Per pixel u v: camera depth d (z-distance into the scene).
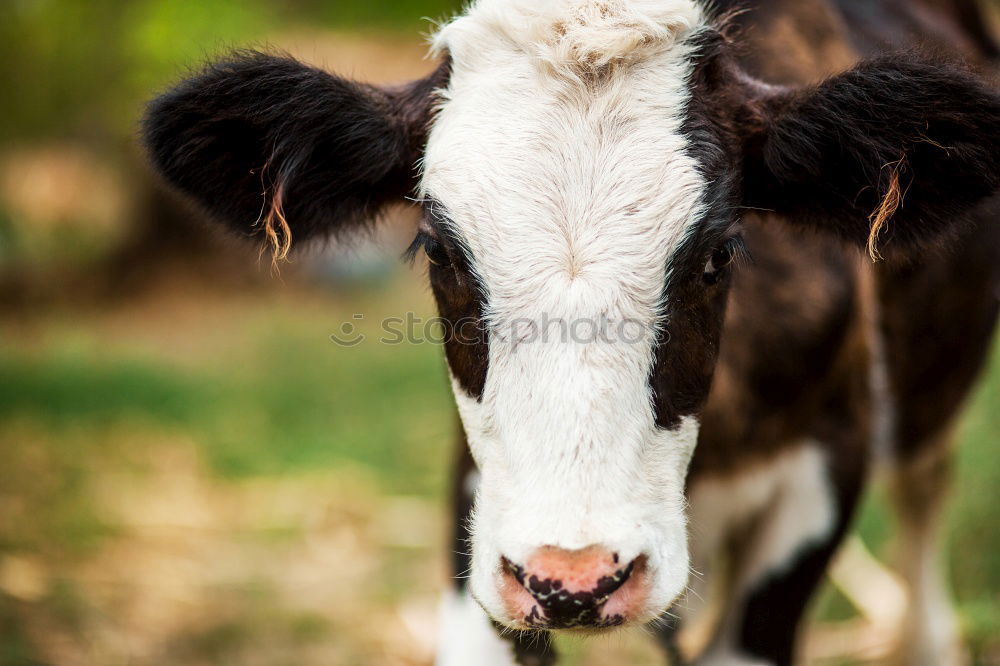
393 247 16.56
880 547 9.11
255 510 10.61
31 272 20.03
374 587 9.07
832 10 6.26
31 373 13.96
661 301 4.20
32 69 19.11
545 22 4.46
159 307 19.33
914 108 4.40
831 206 4.73
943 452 7.32
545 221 4.19
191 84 4.61
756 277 5.21
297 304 18.83
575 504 3.93
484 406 4.26
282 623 8.42
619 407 4.04
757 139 4.64
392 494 11.02
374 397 13.77
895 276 6.11
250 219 4.95
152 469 11.54
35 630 7.94
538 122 4.32
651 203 4.22
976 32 7.98
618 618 3.96
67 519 9.84
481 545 4.25
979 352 7.06
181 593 8.84
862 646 7.68
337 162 4.81
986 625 7.35
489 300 4.22
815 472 5.52
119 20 18.88
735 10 5.31
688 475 5.05
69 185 21.19
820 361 5.37
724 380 5.14
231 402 13.63
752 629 5.46
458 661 5.36
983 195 4.54
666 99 4.40
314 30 24.16
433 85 4.76
